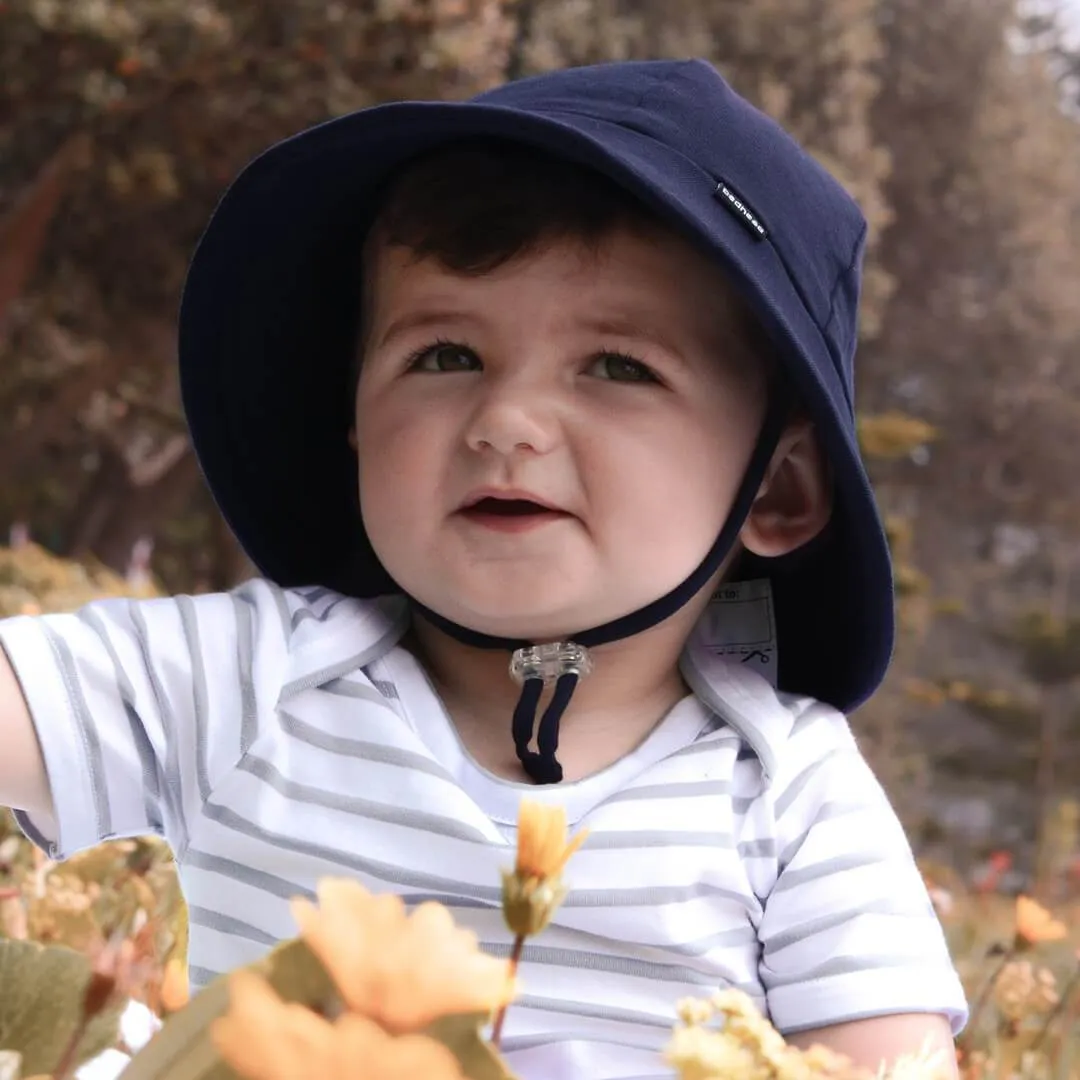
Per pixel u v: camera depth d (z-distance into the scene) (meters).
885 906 1.06
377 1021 0.41
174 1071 0.52
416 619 1.17
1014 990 1.49
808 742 1.14
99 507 10.33
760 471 1.13
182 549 11.33
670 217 1.04
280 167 1.19
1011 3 18.59
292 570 1.35
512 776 1.06
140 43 6.54
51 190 6.75
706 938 1.02
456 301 1.05
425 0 7.09
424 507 1.05
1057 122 20.09
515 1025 0.97
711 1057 0.54
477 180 1.08
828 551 1.26
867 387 18.42
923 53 17.92
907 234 18.14
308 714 1.05
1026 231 18.33
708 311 1.09
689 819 1.05
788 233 1.13
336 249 1.28
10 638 0.98
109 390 8.56
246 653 1.05
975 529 20.05
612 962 1.00
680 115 1.13
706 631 1.22
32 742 0.97
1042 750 14.55
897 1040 1.01
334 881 0.44
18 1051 0.66
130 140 6.91
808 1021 1.02
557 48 9.56
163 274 7.87
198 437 1.30
